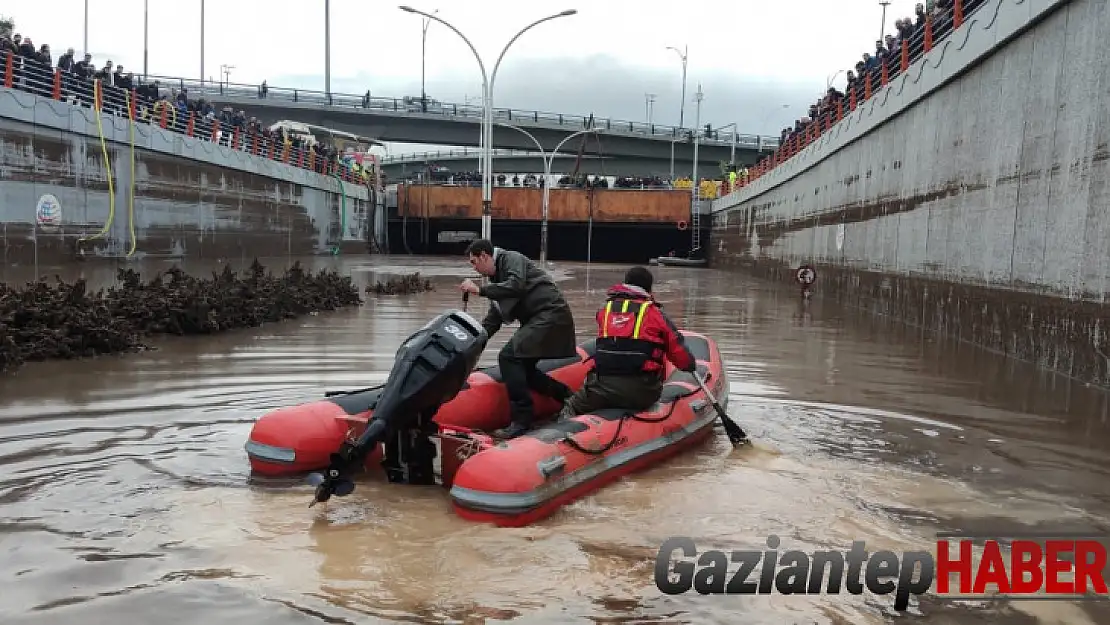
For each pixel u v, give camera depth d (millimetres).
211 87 73250
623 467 5340
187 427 6289
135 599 3443
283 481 5098
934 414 7543
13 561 3795
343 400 5621
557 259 60969
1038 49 11148
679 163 83750
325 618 3318
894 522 4602
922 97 16016
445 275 29891
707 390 6156
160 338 11156
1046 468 5773
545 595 3584
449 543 4152
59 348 9266
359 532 4285
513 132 77125
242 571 3758
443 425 5320
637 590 3654
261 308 13523
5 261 20859
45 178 22219
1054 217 10422
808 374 9703
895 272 17594
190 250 30953
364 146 74250
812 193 27062
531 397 6078
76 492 4766
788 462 5848
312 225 45094
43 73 22781
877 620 3434
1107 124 9141
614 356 5801
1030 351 10891
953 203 14258
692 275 37969
